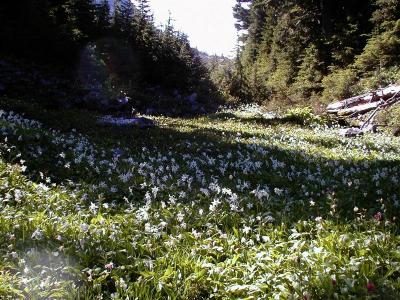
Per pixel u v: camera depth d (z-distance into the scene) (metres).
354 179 10.46
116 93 28.78
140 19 41.69
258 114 33.72
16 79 23.75
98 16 39.03
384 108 23.89
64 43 29.00
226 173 12.12
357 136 19.84
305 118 27.64
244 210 8.19
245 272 5.66
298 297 4.88
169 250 6.26
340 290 5.00
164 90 38.72
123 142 15.81
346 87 32.06
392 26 32.16
